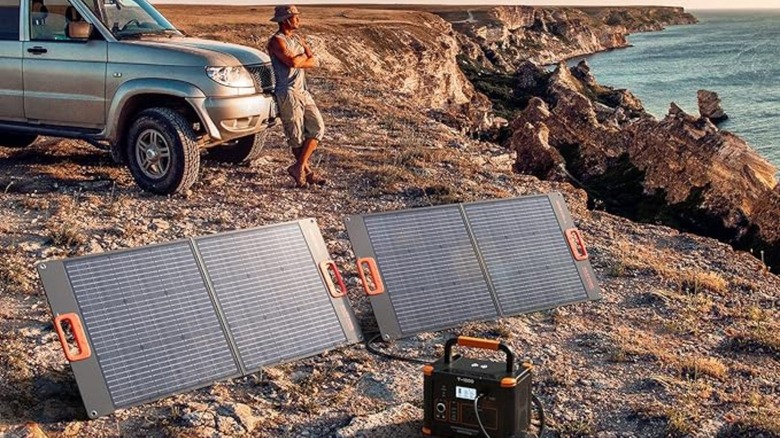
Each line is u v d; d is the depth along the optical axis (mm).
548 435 6141
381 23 72438
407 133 16141
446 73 65938
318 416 6320
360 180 12547
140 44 11062
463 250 8172
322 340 7312
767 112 82562
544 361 7316
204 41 11898
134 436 5926
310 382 6777
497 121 41844
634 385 6957
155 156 10938
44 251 9016
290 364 7078
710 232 28016
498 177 13648
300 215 10844
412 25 72188
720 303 9102
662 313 8609
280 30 11461
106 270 6426
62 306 6145
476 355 7367
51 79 11273
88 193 11102
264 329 7012
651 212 30109
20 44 11414
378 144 15258
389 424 6137
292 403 6473
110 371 6203
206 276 6871
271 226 7430
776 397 6922
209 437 5918
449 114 23000
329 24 63125
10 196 10812
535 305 8383
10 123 11703
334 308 7523
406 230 7938
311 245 7617
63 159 12938
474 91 78000
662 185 33031
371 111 18859
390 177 12492
